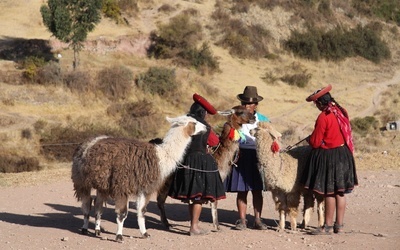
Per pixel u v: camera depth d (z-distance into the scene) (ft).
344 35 207.00
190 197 30.07
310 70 189.37
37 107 124.88
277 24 203.31
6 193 46.16
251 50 186.80
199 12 194.80
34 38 161.38
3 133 108.68
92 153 29.55
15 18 175.11
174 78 149.07
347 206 39.11
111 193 29.27
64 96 130.93
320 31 205.16
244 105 33.06
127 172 28.96
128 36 169.27
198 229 31.12
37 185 50.37
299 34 201.57
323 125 30.32
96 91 135.95
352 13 225.56
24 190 47.62
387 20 233.76
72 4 147.02
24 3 184.96
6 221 35.40
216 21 193.06
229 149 31.37
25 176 55.36
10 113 119.85
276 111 154.40
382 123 156.97
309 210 32.68
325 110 30.68
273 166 30.66
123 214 29.35
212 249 27.84
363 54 205.98
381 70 201.46
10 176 55.42
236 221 34.50
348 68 197.57
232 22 193.67
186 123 29.99
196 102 31.45
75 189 31.48
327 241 29.37
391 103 174.50
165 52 167.32
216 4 202.80
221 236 30.76
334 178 30.37
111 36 168.04
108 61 157.38
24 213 38.24
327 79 187.52
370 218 35.29
